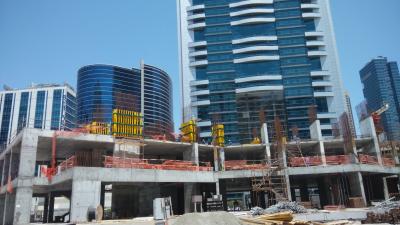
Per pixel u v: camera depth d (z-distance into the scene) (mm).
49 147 48969
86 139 44875
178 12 144000
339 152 65062
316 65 133875
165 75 197125
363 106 64188
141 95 177250
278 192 48406
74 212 35562
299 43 135500
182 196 56219
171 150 56406
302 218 31453
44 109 164375
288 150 56438
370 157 53969
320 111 127750
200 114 128875
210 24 139250
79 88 167500
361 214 31984
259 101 128625
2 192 50125
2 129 161750
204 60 135125
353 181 50938
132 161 45969
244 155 63281
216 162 54312
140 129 49562
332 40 135625
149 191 53656
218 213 22328
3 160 56406
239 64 135000
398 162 58844
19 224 39156
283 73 132750
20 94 167375
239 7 141125
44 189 48781
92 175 37688
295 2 140375
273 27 138250
